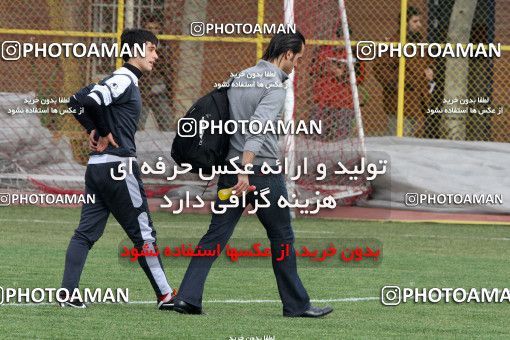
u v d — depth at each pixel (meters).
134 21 60.44
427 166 57.28
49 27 60.94
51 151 58.88
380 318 28.61
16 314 27.36
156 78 59.75
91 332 25.14
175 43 60.16
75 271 28.61
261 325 26.72
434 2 61.00
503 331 27.16
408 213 56.19
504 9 65.19
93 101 27.95
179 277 35.72
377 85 59.88
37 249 40.78
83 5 60.56
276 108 27.16
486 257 43.03
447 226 54.25
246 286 33.81
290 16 53.03
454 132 60.16
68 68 60.28
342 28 56.94
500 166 57.44
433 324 27.91
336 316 28.69
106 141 28.33
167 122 59.59
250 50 60.44
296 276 28.12
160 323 26.56
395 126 59.81
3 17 61.56
